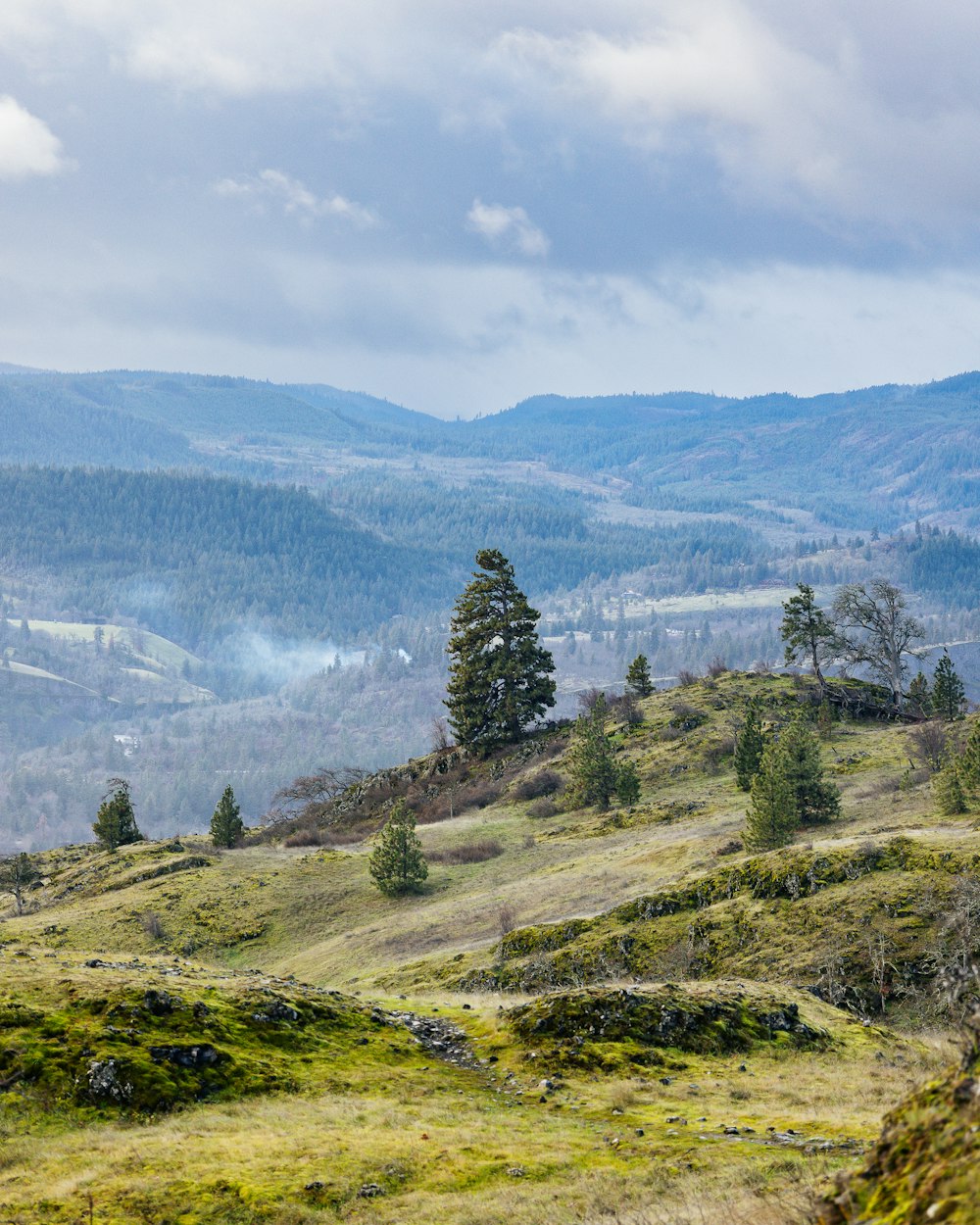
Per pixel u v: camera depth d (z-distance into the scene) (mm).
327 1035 25406
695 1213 13828
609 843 70188
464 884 68875
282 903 70750
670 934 46844
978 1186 7145
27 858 84938
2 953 28250
